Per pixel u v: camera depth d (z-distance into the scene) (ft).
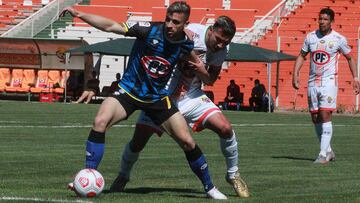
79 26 333.42
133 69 58.39
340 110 256.32
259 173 80.59
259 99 253.44
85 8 341.62
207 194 60.70
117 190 64.44
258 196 62.64
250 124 177.27
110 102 58.44
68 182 69.26
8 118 172.86
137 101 58.49
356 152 110.52
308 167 88.12
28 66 296.30
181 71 62.08
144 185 69.15
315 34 96.22
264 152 107.86
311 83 96.43
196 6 339.77
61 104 251.60
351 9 309.01
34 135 128.36
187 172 79.77
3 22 345.72
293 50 294.87
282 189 67.56
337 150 113.80
